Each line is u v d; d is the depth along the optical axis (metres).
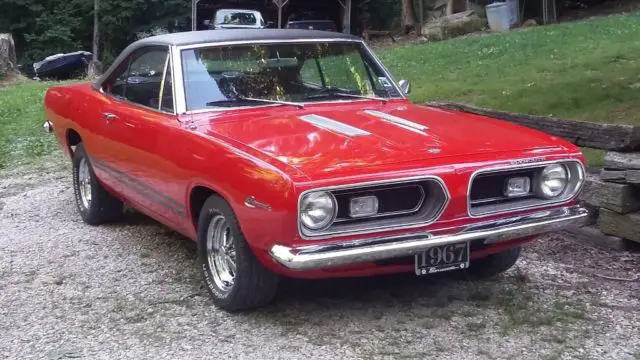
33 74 33.06
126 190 5.96
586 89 10.41
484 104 10.55
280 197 4.05
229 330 4.57
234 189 4.37
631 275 5.41
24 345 4.45
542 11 28.30
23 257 6.06
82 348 4.38
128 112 5.75
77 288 5.34
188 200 4.93
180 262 5.82
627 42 15.48
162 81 5.44
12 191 8.51
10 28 36.69
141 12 36.34
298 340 4.41
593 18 25.62
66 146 7.16
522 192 4.62
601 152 7.28
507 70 13.95
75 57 26.88
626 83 10.54
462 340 4.38
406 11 34.59
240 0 29.91
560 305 4.82
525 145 4.69
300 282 5.27
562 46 16.50
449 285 5.23
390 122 5.04
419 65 16.86
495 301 4.92
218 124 5.02
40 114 13.48
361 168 4.16
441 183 4.26
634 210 5.76
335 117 5.16
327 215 4.09
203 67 5.41
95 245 6.31
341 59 5.90
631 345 4.29
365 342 4.37
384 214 4.27
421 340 4.39
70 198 8.01
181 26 36.62
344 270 4.33
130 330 4.61
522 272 5.46
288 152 4.37
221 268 4.89
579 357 4.15
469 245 4.44
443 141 4.64
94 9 35.94
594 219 6.05
